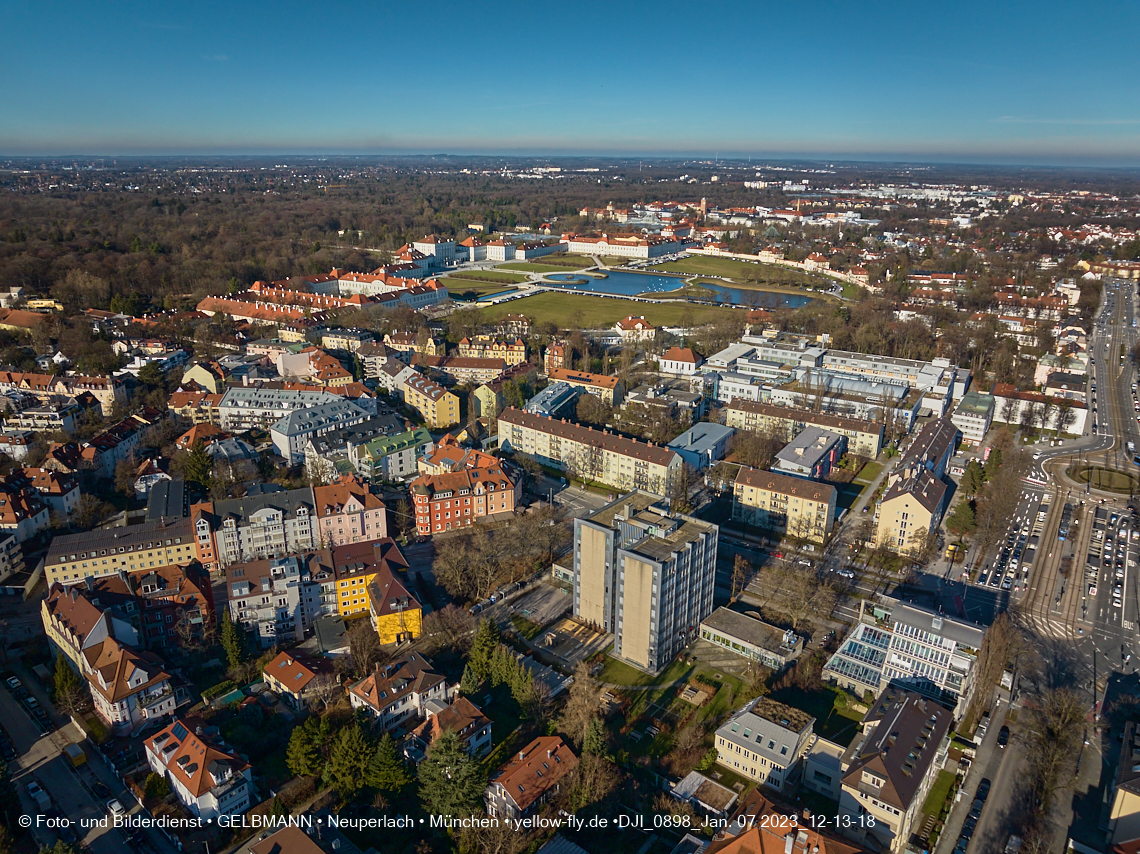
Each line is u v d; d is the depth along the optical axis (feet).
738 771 655.76
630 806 611.88
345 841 576.20
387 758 616.80
